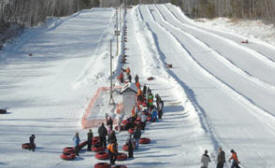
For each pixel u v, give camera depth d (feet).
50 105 127.24
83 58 210.79
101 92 140.15
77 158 79.41
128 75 151.43
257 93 132.77
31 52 227.40
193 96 129.70
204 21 382.83
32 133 98.43
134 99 114.01
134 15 423.23
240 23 330.75
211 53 209.67
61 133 98.58
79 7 588.50
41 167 73.56
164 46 236.63
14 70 184.96
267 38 250.16
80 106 125.29
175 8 472.44
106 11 474.90
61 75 173.17
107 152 82.74
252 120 103.35
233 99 125.49
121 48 229.86
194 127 97.30
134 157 78.69
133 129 94.73
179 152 80.64
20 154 81.51
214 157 76.79
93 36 285.02
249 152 80.69
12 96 140.36
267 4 333.62
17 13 319.68
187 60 195.11
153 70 170.60
